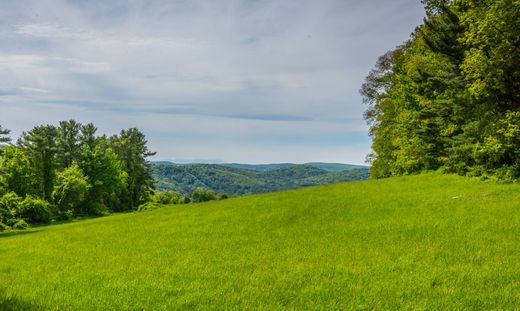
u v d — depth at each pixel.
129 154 106.75
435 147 38.00
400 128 43.72
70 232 28.58
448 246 12.07
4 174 52.12
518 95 23.81
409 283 8.63
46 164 80.62
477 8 23.86
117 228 27.02
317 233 17.05
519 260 9.95
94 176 88.25
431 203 21.44
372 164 57.22
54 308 8.04
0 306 8.25
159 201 118.06
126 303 8.24
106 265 13.12
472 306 7.03
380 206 22.75
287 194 38.00
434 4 29.61
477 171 28.80
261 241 16.19
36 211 64.62
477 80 23.28
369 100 57.94
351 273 9.92
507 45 21.92
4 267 14.55
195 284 9.64
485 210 17.31
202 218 27.11
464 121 30.42
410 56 42.78
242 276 10.31
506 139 23.28
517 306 6.94
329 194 33.03
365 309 7.28
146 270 11.71
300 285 9.12
